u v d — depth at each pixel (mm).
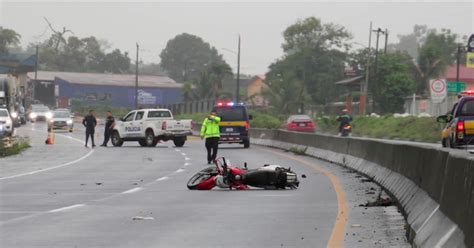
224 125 157250
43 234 41250
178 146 166000
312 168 97062
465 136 83000
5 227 44000
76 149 148000
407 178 53344
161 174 87438
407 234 39656
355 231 42375
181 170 93875
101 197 61469
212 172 69812
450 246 28453
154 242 38594
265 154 133125
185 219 47688
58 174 87312
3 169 95625
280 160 115000
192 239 39562
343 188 69062
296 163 107688
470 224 26656
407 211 45500
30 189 68625
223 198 60625
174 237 40281
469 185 27844
